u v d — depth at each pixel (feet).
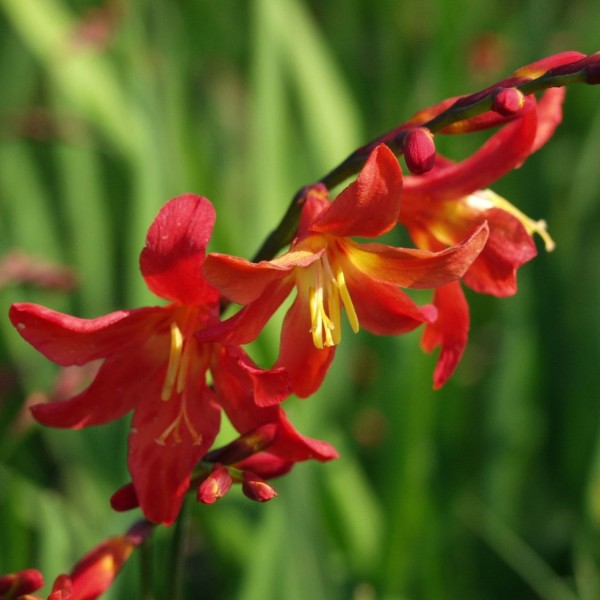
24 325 1.57
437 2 2.36
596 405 2.22
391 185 1.56
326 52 2.67
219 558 2.09
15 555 2.04
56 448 2.26
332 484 2.13
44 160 2.86
